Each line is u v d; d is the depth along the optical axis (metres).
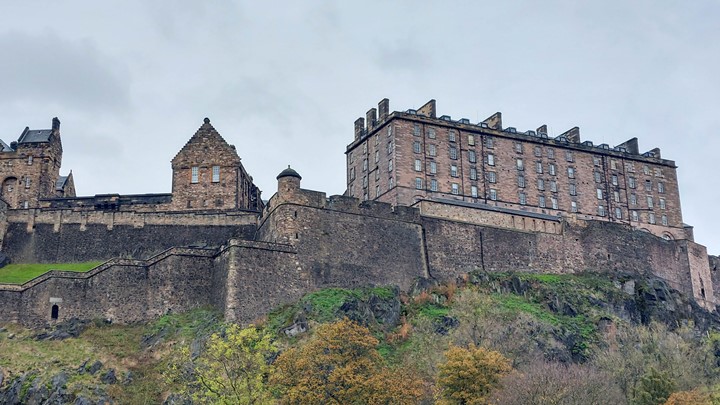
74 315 110.75
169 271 113.31
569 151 160.62
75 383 97.38
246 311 108.62
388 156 146.75
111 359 103.12
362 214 122.38
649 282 136.00
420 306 116.19
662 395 91.62
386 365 94.06
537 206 154.50
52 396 95.50
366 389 81.62
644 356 110.00
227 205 133.62
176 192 134.75
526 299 123.75
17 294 111.31
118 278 112.56
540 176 156.38
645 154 170.50
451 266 127.00
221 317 108.19
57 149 149.25
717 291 154.88
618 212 162.12
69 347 104.75
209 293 113.69
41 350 103.88
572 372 92.62
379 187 148.38
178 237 126.31
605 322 119.56
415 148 146.62
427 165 146.75
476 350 89.94
